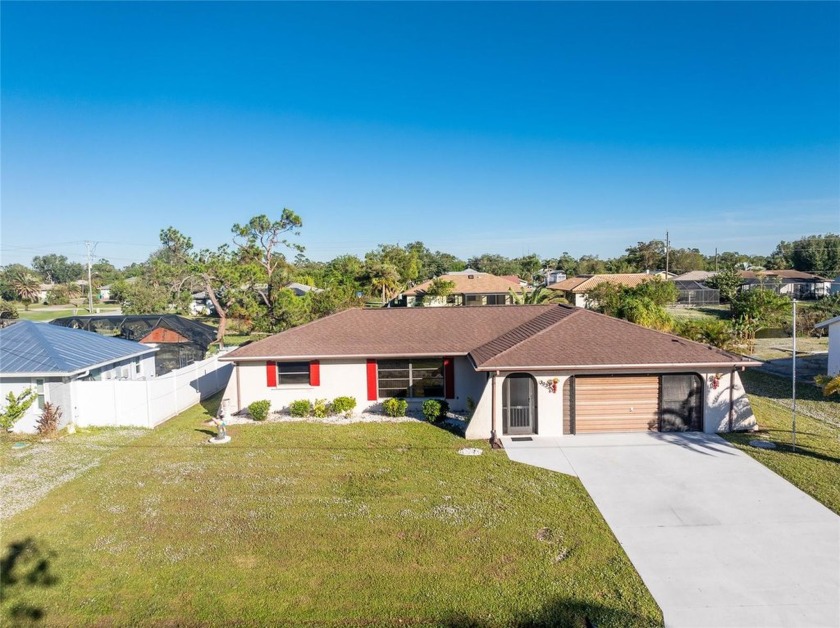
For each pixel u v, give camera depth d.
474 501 12.56
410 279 89.25
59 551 10.56
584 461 15.03
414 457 15.62
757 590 8.98
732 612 8.43
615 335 18.39
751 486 13.09
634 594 8.92
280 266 56.19
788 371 27.53
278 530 11.30
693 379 17.45
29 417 18.58
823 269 90.88
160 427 19.23
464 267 118.50
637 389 17.48
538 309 23.53
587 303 51.75
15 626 8.40
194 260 48.09
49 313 74.19
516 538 10.83
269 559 10.20
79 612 8.70
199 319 63.19
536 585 9.22
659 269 103.75
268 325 39.66
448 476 14.12
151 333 33.34
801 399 21.73
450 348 20.58
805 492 12.69
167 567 9.96
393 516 11.87
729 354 17.42
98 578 9.63
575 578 9.42
